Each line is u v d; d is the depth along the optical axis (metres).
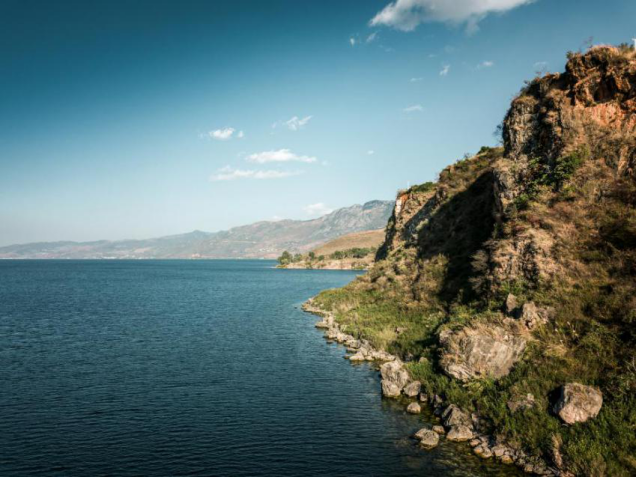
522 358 20.20
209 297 89.94
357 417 20.95
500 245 27.31
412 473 15.41
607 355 18.11
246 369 30.34
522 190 29.66
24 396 24.69
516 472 15.30
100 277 184.00
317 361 32.56
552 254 23.72
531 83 33.81
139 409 22.52
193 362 32.50
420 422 20.17
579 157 26.53
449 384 22.16
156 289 114.31
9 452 17.55
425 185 70.19
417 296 40.81
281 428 19.78
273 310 66.00
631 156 24.67
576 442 15.12
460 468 15.70
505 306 23.64
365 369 30.12
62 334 45.25
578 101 28.50
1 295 94.25
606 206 24.08
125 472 15.90
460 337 23.19
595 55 28.16
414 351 29.53
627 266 20.81
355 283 67.12
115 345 39.22
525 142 31.83
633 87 26.02
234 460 16.75
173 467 16.25
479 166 51.97
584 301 20.81
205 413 21.83
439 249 44.72
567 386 16.89
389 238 78.19
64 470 16.08
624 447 14.20
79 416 21.53
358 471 15.69
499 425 17.72
